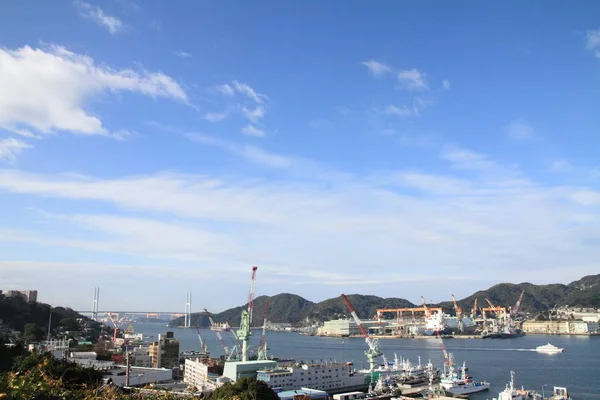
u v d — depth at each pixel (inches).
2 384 2876.5
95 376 7770.7
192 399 6235.2
